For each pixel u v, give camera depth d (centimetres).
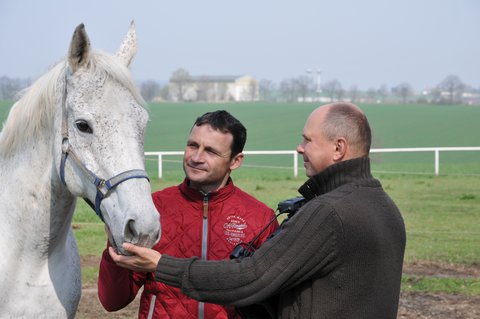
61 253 311
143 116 276
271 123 4925
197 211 303
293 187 1488
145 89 9994
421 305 616
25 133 296
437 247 873
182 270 253
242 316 276
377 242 242
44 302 305
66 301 315
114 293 294
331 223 238
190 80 10588
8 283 300
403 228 259
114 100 270
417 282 694
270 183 1577
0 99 2414
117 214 261
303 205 261
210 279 249
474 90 11706
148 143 3388
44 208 297
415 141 3869
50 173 294
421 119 5297
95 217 1054
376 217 246
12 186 302
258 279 243
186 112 5869
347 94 11338
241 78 12462
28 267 303
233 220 302
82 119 267
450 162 2958
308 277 243
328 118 255
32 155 297
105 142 266
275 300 267
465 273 748
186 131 4075
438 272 750
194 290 252
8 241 302
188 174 302
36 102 292
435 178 1752
